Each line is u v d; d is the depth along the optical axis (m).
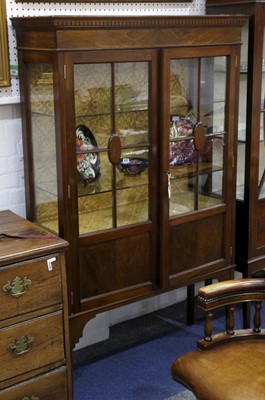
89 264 2.29
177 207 2.52
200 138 2.49
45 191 2.33
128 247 2.39
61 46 2.03
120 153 2.29
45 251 1.97
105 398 2.43
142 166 2.37
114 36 2.14
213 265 2.67
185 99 2.42
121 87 2.24
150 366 2.67
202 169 2.55
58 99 2.08
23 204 2.53
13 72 2.35
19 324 1.97
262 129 2.74
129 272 2.42
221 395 1.70
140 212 2.41
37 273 1.98
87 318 2.32
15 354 1.98
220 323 3.04
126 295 2.42
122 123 2.29
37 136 2.31
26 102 2.32
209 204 2.61
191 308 3.02
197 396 1.74
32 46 2.17
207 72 2.46
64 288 2.06
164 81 2.31
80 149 2.19
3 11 2.26
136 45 2.20
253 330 2.01
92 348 2.83
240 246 2.84
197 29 2.34
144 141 2.36
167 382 2.54
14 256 1.90
